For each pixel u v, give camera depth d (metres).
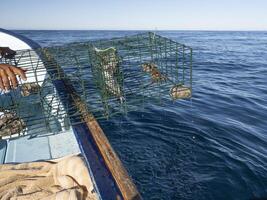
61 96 6.16
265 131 10.08
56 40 57.16
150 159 8.20
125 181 3.57
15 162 4.87
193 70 21.84
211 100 13.49
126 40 6.91
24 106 6.13
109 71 5.61
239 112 11.95
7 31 12.58
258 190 6.93
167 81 6.08
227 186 7.07
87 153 4.17
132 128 9.96
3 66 3.68
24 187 4.20
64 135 5.69
